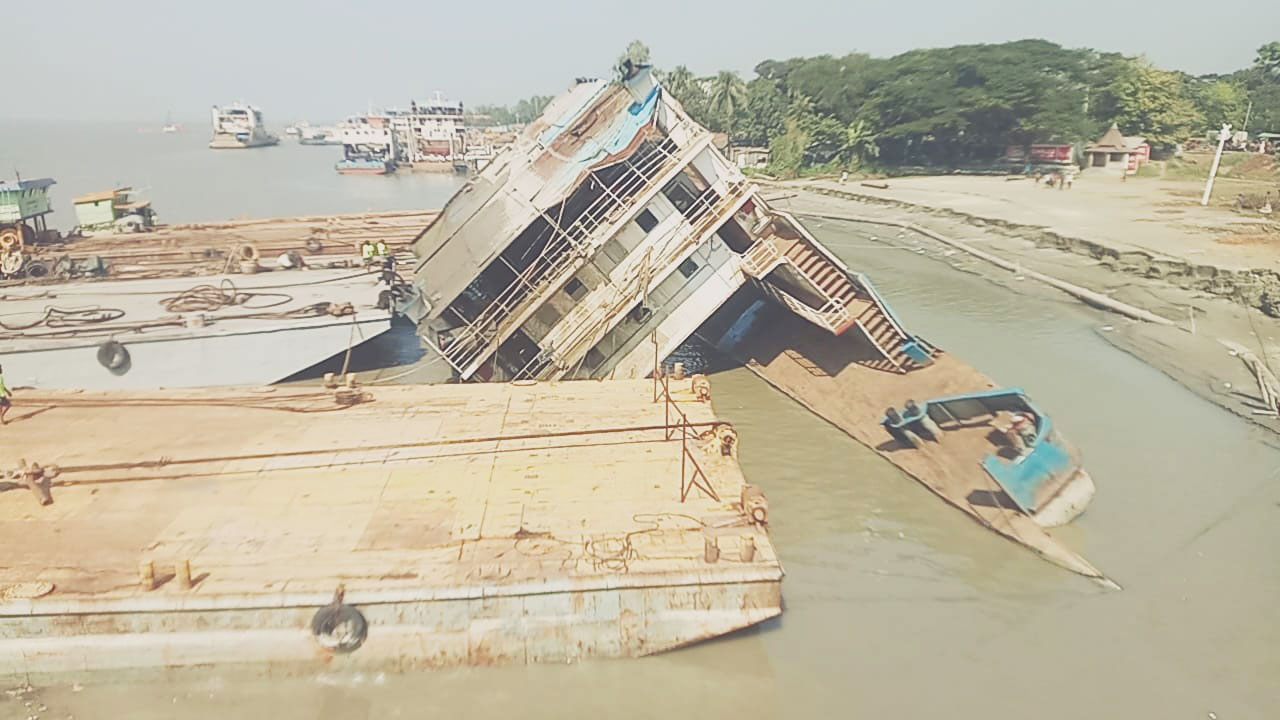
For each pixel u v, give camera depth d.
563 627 12.98
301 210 87.25
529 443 17.33
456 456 16.81
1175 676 14.45
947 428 22.83
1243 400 27.12
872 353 27.64
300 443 17.44
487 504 15.02
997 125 92.12
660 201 26.66
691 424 18.06
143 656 12.57
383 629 12.71
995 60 93.62
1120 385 29.16
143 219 55.41
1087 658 14.91
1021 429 20.41
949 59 98.44
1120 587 17.11
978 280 46.66
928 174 94.88
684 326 27.25
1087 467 22.44
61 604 12.35
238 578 12.84
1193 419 26.03
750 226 29.84
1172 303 37.91
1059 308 39.97
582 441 17.42
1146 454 23.34
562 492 15.43
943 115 92.06
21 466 15.31
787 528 19.70
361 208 89.31
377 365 31.48
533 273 28.23
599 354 26.84
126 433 18.00
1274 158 80.88
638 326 27.00
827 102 107.88
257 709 12.55
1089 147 86.62
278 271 38.81
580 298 26.75
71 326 28.09
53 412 19.12
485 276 29.83
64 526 14.37
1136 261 43.41
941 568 17.91
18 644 12.48
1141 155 86.50
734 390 29.86
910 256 54.72
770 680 13.97
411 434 17.83
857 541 19.06
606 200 27.89
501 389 20.48
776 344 32.25
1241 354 30.95
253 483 15.84
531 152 31.08
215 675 12.67
